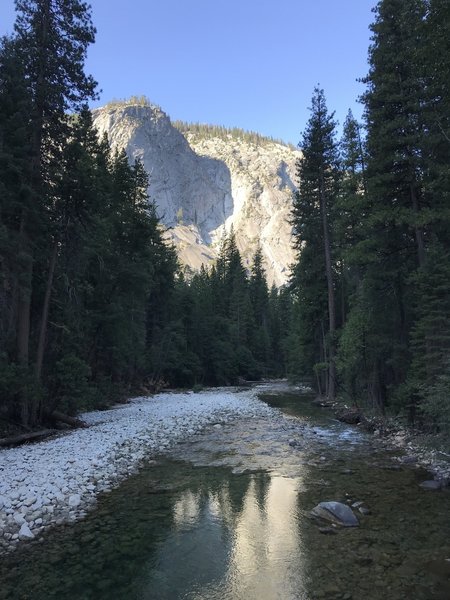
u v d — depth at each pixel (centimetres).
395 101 1828
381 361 2066
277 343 8344
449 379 1145
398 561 622
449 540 688
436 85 1563
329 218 3159
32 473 1047
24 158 1644
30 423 1722
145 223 3144
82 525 785
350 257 1998
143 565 629
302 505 870
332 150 3170
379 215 1783
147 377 4541
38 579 593
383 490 952
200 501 910
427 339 1423
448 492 934
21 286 1631
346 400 2691
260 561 633
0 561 648
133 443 1489
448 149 1736
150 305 4712
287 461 1246
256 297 8375
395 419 1741
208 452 1387
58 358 2012
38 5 1795
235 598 536
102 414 2358
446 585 556
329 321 3197
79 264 2073
